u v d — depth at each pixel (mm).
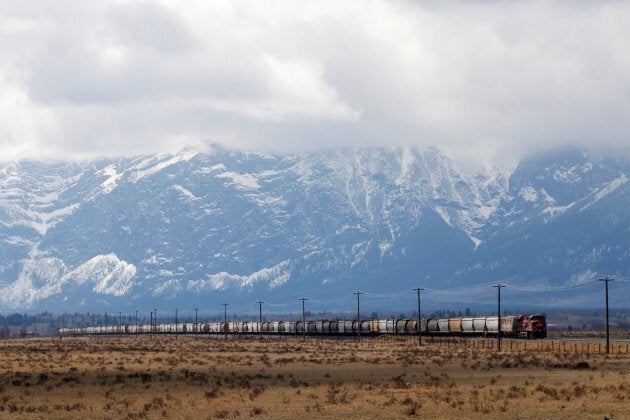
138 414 113750
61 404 129000
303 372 194125
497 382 157375
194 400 132250
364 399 129000
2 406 125938
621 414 107875
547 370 185375
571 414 108375
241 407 122188
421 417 108125
